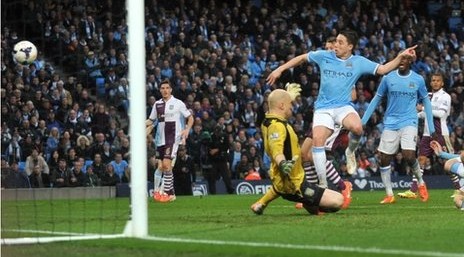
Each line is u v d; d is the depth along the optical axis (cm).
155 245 1157
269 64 4241
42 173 3153
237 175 3678
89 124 3372
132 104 1267
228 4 4825
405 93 2375
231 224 1492
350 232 1312
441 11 5147
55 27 3572
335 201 1684
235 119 3812
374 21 4775
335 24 4662
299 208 1973
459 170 1870
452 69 4544
